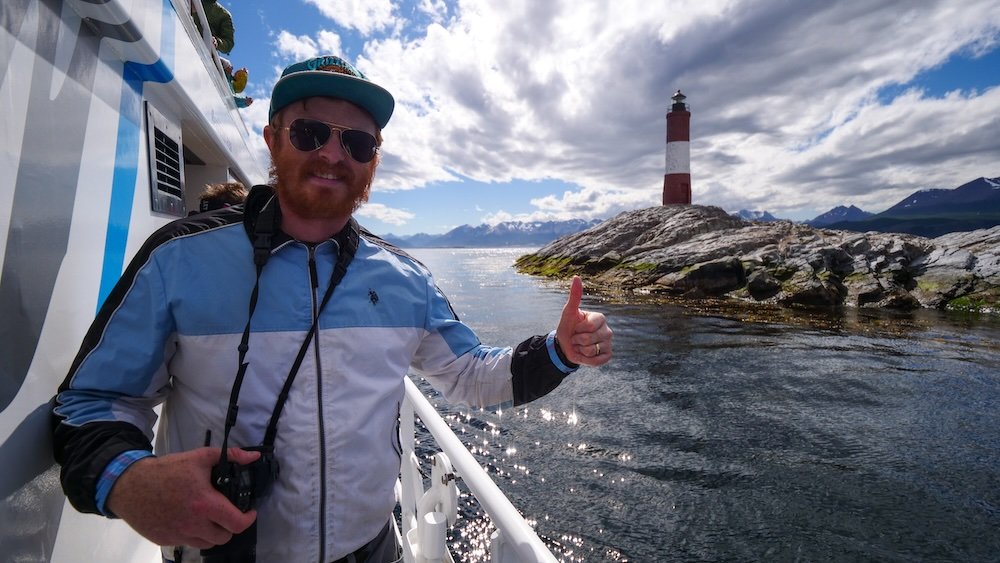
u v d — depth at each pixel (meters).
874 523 7.57
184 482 1.00
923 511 7.85
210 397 1.32
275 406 1.32
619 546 7.11
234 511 1.05
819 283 29.25
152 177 2.34
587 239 54.38
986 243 30.11
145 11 1.91
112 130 1.83
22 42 1.20
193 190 4.42
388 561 1.62
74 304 1.46
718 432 11.00
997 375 14.95
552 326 25.55
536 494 8.54
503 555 1.42
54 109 1.37
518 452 10.21
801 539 7.20
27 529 1.15
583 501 8.28
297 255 1.43
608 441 10.64
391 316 1.55
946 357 17.11
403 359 1.58
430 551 1.71
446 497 1.76
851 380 14.62
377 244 1.67
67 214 1.43
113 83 1.84
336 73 1.42
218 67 4.07
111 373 1.20
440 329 1.79
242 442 1.30
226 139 4.05
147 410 1.31
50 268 1.31
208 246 1.34
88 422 1.11
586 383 14.73
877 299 28.36
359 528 1.44
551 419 11.97
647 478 9.01
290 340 1.35
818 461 9.55
